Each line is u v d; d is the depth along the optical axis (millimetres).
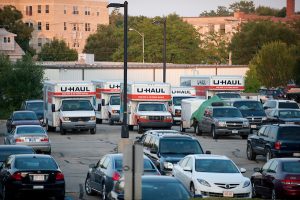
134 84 90812
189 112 89938
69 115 88438
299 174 41125
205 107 87062
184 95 108875
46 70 141500
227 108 84688
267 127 61375
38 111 100562
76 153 69062
